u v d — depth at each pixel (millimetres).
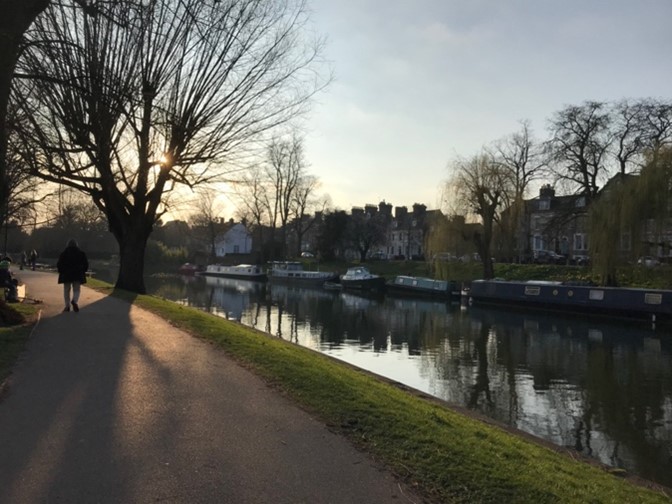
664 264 31406
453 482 4762
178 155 20578
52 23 12906
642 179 31172
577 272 46250
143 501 4148
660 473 10359
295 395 7328
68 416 6078
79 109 16281
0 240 76062
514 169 52719
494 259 51469
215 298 45469
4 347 9398
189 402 6801
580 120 49906
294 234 108375
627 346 24734
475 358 21719
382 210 116688
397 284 52031
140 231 23500
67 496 4180
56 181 20922
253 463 4984
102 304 17234
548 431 12852
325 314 36125
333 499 4344
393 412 6871
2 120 9984
